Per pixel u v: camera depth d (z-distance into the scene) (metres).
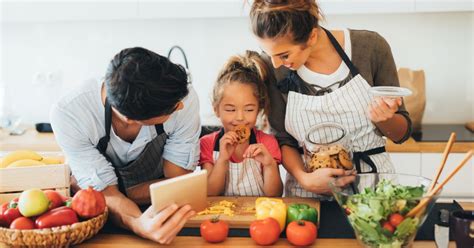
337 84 2.02
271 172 2.05
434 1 3.04
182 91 1.52
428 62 3.39
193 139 1.93
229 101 2.09
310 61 2.02
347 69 2.01
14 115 3.68
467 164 2.92
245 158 2.13
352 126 2.05
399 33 3.38
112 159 1.93
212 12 3.21
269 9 1.74
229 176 2.13
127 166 1.94
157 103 1.48
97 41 3.60
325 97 2.02
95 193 1.66
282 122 2.14
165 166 1.99
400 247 1.51
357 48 2.01
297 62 1.87
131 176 1.99
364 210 1.48
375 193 1.57
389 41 3.39
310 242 1.61
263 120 2.28
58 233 1.56
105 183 1.82
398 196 1.53
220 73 2.16
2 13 3.31
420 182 1.72
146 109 1.48
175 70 1.52
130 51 1.52
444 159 1.53
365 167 2.10
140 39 3.57
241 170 2.13
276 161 2.13
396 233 1.48
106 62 3.62
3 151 3.12
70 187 2.08
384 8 3.08
